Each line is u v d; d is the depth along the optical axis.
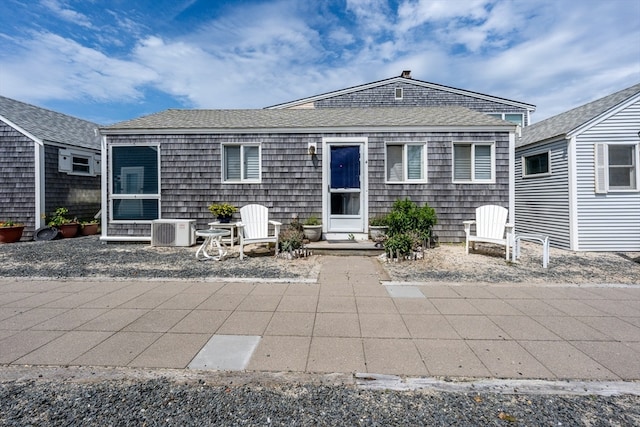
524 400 2.04
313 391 2.13
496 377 2.28
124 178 8.13
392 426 1.81
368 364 2.45
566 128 7.61
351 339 2.87
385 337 2.91
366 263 5.96
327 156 7.90
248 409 1.95
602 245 7.14
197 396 2.07
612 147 7.13
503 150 7.71
